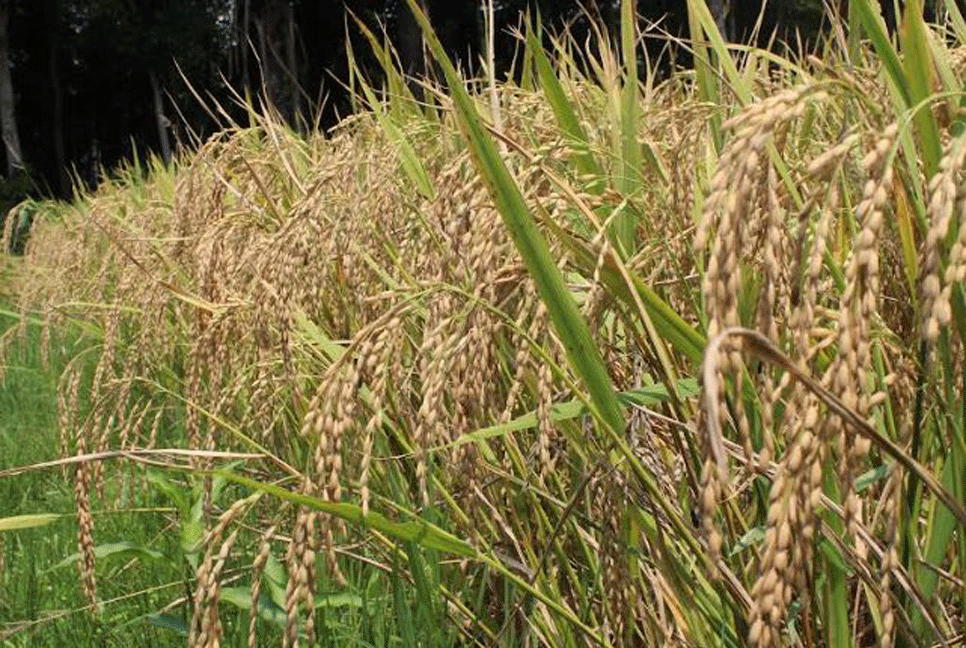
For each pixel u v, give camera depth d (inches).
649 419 87.0
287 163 146.3
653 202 92.6
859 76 91.7
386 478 107.6
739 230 44.6
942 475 66.4
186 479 149.2
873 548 71.4
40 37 1695.4
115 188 374.9
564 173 96.6
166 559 111.6
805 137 93.7
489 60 105.7
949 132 71.3
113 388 124.6
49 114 1744.6
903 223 67.1
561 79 132.7
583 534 91.0
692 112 93.9
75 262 253.4
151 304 146.4
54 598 137.3
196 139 185.5
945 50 89.7
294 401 113.3
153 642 119.0
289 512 116.0
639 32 129.7
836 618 68.6
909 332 81.7
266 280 111.0
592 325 76.2
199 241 159.9
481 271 72.4
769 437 48.4
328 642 101.7
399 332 71.4
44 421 235.5
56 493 180.7
